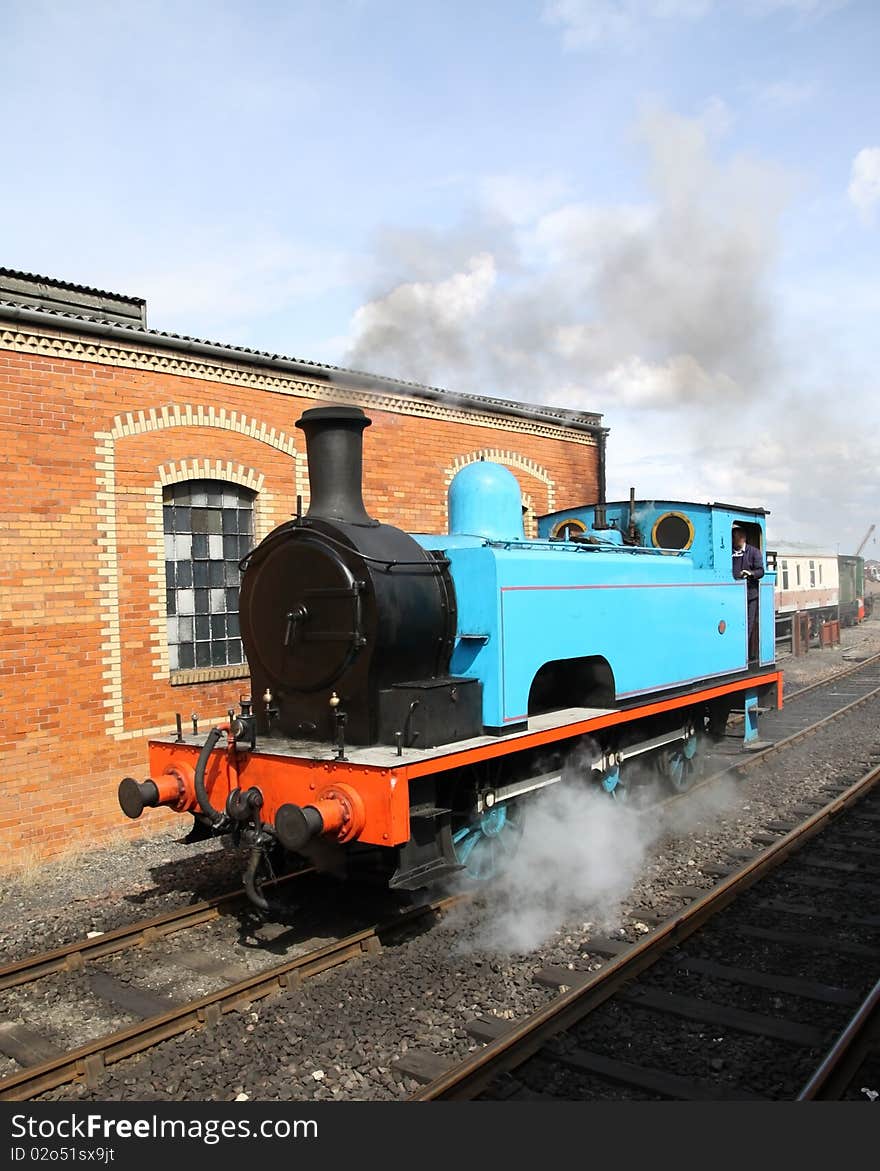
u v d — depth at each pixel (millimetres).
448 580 5789
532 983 4578
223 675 8445
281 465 8977
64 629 7273
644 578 7434
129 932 5230
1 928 5609
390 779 4621
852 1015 4180
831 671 18844
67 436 7293
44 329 7141
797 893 5844
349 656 5195
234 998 4352
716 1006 4246
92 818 7449
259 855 5078
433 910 5512
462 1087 3549
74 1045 4102
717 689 8609
